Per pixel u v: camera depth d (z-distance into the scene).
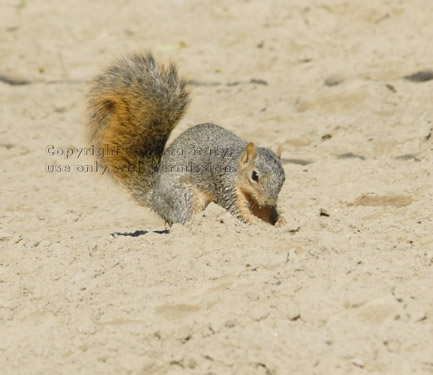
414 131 23.05
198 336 12.65
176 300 13.73
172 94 18.20
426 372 11.37
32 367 12.52
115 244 16.09
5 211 20.20
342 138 23.52
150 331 12.81
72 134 25.86
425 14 35.44
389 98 25.84
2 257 16.08
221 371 11.80
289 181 20.42
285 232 15.96
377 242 15.04
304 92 28.30
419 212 17.22
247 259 14.67
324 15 36.41
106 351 12.63
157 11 40.00
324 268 14.01
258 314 12.80
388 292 13.09
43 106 28.33
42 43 35.59
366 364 11.57
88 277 14.76
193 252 15.27
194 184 17.55
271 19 37.00
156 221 19.22
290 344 12.03
